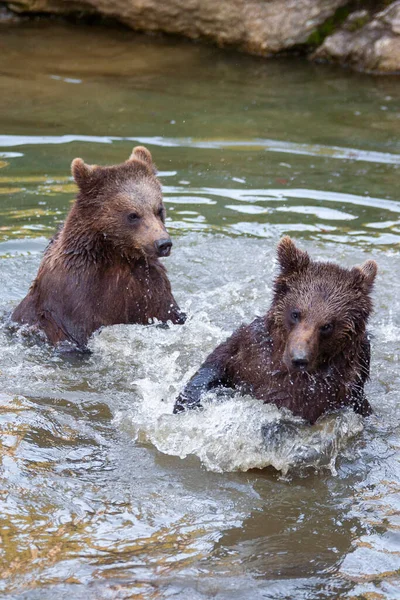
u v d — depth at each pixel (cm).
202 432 1012
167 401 1103
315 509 889
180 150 1869
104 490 898
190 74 2386
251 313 1342
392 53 2400
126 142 1894
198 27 2614
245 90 2273
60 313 1266
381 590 761
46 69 2356
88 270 1263
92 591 738
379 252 1495
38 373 1165
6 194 1639
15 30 2669
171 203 1639
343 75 2412
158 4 2605
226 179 1744
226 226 1573
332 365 989
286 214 1619
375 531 852
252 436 1000
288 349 931
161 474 938
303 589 758
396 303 1368
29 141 1875
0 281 1391
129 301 1275
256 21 2523
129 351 1235
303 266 980
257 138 1955
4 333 1280
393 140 1964
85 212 1260
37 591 735
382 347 1251
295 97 2236
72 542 806
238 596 743
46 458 950
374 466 977
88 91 2208
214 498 900
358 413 1051
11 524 827
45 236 1512
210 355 1113
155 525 843
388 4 2453
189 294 1390
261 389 1031
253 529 848
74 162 1256
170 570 773
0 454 946
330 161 1845
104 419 1048
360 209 1645
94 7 2697
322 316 938
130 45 2600
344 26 2489
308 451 990
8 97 2128
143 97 2186
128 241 1245
